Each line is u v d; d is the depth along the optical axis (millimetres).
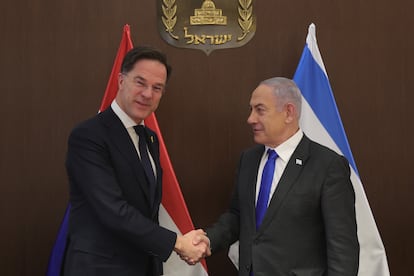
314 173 1900
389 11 2748
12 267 2607
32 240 2613
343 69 2725
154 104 1950
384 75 2744
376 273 2404
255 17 2678
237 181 2191
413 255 2742
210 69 2664
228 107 2678
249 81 2682
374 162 2740
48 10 2602
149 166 1946
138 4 2621
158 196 2002
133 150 1904
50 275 2383
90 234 1871
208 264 2713
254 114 2018
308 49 2518
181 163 2672
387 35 2746
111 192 1818
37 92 2600
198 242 1981
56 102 2609
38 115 2604
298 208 1878
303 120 2480
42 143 2607
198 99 2666
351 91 2729
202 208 2684
